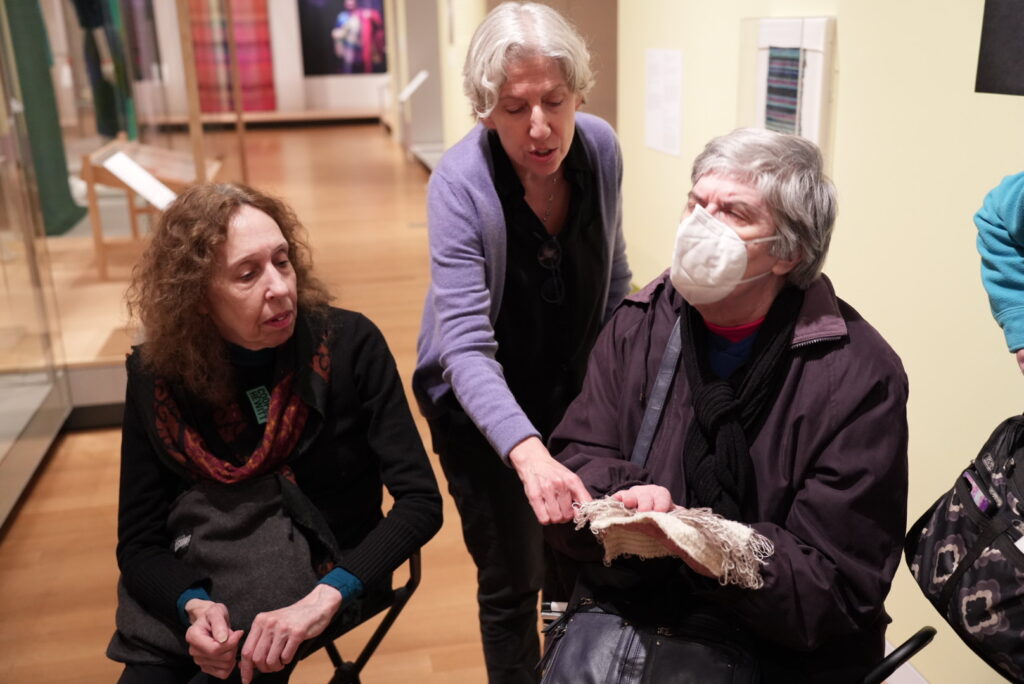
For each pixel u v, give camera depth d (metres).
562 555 1.85
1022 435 1.50
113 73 6.07
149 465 1.99
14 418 4.05
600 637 1.55
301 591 1.90
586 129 2.12
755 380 1.53
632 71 4.27
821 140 2.65
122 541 1.95
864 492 1.48
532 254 2.10
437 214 2.03
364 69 17.66
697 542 1.37
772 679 1.53
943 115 2.17
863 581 1.47
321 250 7.91
